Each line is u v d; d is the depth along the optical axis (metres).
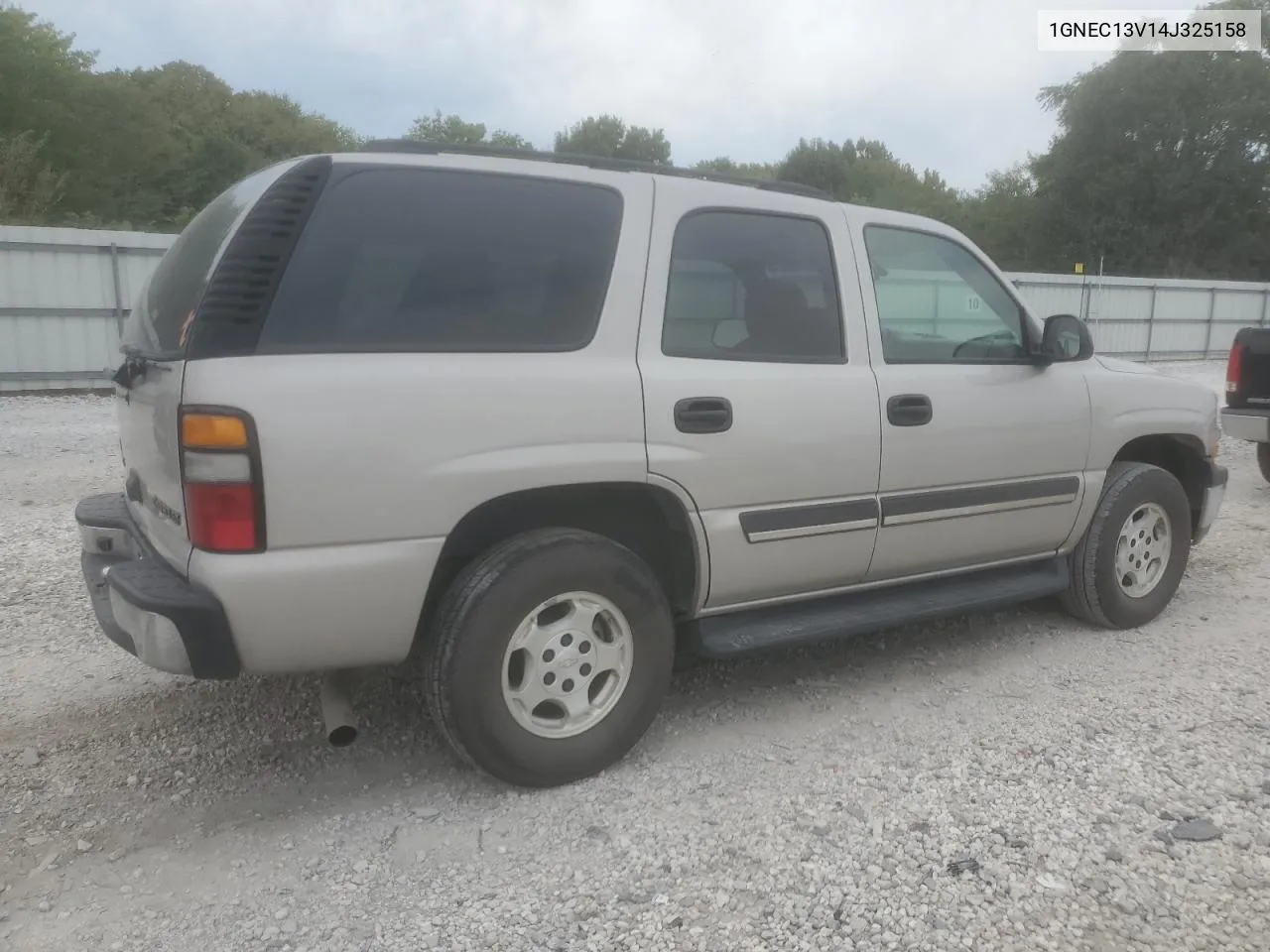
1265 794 3.15
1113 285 25.19
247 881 2.71
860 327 3.75
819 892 2.66
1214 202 42.59
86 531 3.61
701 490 3.31
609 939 2.47
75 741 3.50
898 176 63.22
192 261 3.04
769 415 3.43
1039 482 4.23
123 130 37.19
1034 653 4.42
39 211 28.31
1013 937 2.48
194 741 3.51
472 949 2.44
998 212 50.56
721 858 2.81
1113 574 4.57
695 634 3.52
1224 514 7.22
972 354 4.09
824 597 3.82
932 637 4.64
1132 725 3.66
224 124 53.53
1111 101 43.28
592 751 3.21
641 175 3.40
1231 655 4.37
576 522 3.37
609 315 3.18
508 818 3.03
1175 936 2.49
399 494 2.80
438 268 2.96
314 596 2.74
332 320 2.78
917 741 3.55
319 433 2.69
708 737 3.59
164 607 2.63
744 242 3.53
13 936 2.47
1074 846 2.86
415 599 2.87
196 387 2.62
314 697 3.85
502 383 2.94
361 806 3.10
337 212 2.84
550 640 3.12
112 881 2.70
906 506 3.81
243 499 2.63
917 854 2.83
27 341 14.52
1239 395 7.76
